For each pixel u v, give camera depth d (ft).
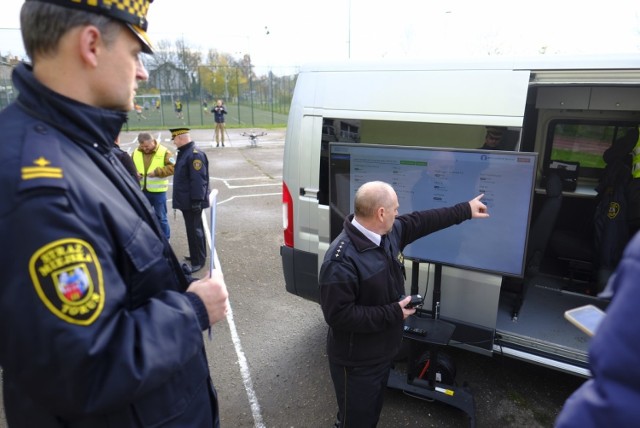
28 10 3.21
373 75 9.66
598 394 2.62
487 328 9.21
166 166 18.86
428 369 9.16
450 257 8.68
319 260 11.08
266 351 12.20
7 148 3.01
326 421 9.50
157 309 3.43
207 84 109.60
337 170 9.16
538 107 12.92
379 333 7.23
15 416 3.61
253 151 57.77
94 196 3.25
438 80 8.84
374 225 6.99
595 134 13.51
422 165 8.29
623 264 2.71
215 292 3.98
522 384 10.60
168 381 3.84
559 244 12.88
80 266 2.95
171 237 22.40
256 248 20.67
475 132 9.36
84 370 2.94
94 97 3.49
